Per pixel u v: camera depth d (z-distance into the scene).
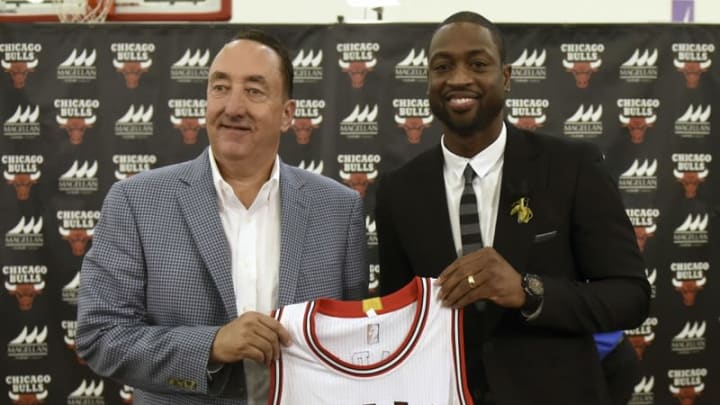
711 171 2.92
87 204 2.89
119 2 2.95
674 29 2.89
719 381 2.94
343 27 2.87
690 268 2.93
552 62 2.88
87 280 1.60
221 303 1.58
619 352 1.88
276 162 1.72
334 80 2.87
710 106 2.91
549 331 1.67
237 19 3.67
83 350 1.57
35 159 2.87
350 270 1.73
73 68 2.86
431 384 1.53
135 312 1.59
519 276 1.55
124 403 2.92
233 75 1.59
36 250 2.89
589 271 1.68
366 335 1.56
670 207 2.92
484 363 1.64
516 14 3.68
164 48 2.87
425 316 1.54
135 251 1.59
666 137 2.91
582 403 1.63
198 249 1.58
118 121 2.87
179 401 1.59
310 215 1.70
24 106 2.86
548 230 1.66
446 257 1.70
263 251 1.66
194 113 2.88
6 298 2.88
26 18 2.91
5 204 2.88
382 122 2.88
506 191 1.69
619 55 2.89
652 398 2.93
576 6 3.68
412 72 2.87
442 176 1.77
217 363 1.49
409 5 3.68
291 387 1.52
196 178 1.66
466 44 1.64
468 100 1.65
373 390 1.53
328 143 2.88
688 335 2.93
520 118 2.89
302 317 1.53
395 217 1.79
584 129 2.90
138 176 1.68
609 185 1.69
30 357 2.90
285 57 1.68
